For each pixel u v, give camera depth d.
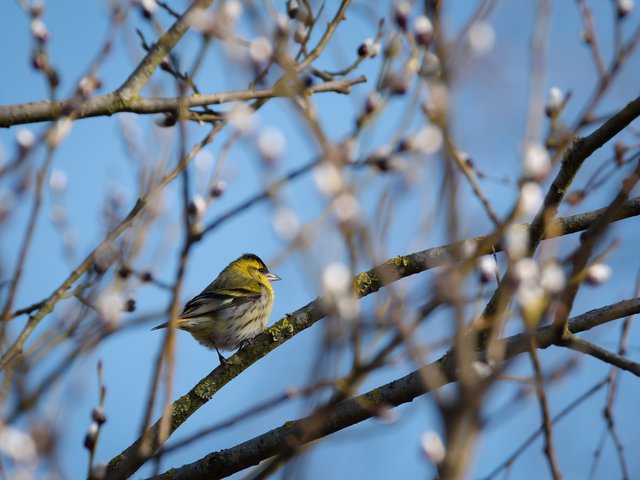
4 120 10.00
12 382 7.39
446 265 5.93
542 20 7.11
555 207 9.48
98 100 10.47
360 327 5.94
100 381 7.75
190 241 6.52
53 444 6.96
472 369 5.51
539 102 6.60
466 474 5.08
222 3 7.54
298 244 6.06
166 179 10.42
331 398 5.98
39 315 9.34
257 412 6.33
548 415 6.82
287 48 7.87
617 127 9.20
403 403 10.53
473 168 8.76
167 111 10.71
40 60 10.12
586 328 10.51
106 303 8.52
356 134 6.93
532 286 6.31
